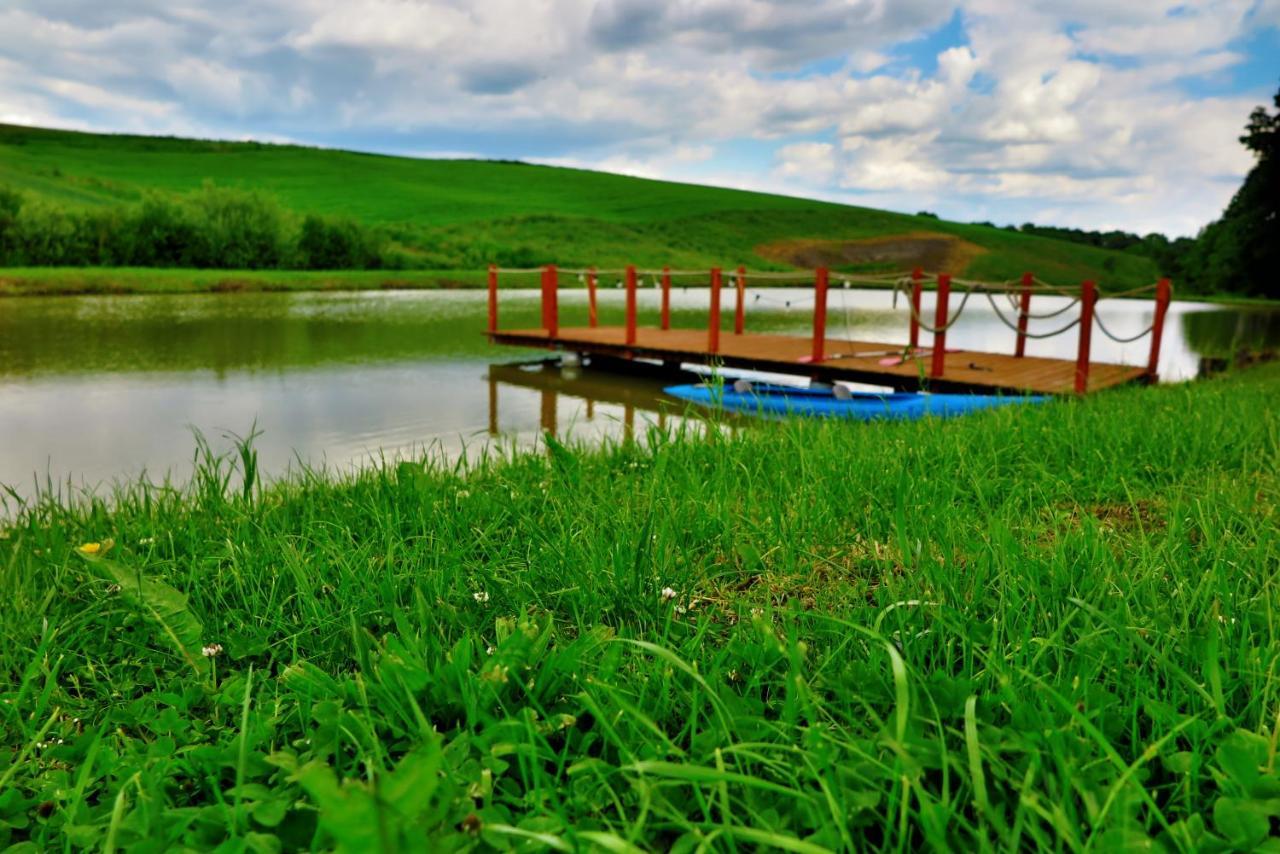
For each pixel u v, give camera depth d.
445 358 14.84
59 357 13.99
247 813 1.51
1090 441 4.88
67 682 2.26
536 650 1.91
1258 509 3.28
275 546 3.04
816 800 1.41
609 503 3.50
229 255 43.78
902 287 10.60
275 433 8.55
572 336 15.17
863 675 1.83
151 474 6.86
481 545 3.16
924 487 3.56
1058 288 10.90
